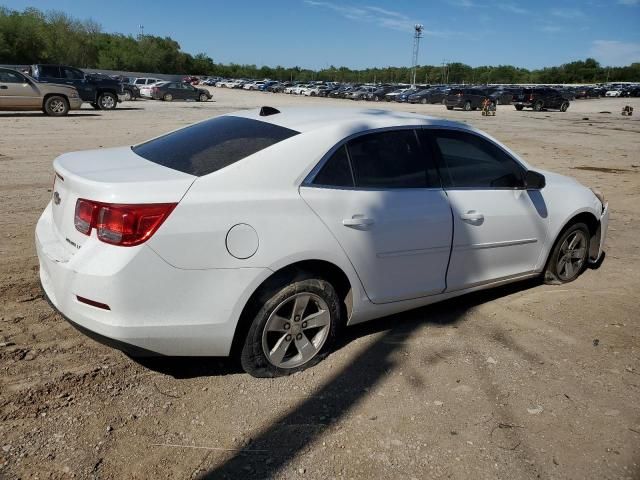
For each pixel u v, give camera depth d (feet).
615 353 12.62
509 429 9.75
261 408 10.05
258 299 10.37
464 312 14.57
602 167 42.50
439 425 9.77
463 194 13.23
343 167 11.39
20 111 67.41
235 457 8.77
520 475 8.66
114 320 9.26
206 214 9.64
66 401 9.93
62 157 11.80
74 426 9.29
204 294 9.72
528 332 13.51
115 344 9.46
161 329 9.54
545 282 16.71
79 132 49.62
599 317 14.52
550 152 51.44
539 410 10.34
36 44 225.56
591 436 9.66
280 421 9.71
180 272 9.48
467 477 8.57
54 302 10.16
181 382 10.75
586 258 17.44
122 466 8.46
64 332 12.39
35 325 12.62
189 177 9.95
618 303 15.52
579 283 17.07
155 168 10.53
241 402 10.19
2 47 216.33
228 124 12.44
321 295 11.02
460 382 11.17
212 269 9.70
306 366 11.35
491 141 14.28
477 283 13.97
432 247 12.60
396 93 184.55
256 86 258.78
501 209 13.94
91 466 8.42
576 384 11.28
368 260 11.53
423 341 12.83
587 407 10.50
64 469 8.32
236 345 10.82
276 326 10.68
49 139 44.01
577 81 479.00
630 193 32.04
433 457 8.96
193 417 9.71
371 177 11.75
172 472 8.40
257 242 10.02
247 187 10.15
